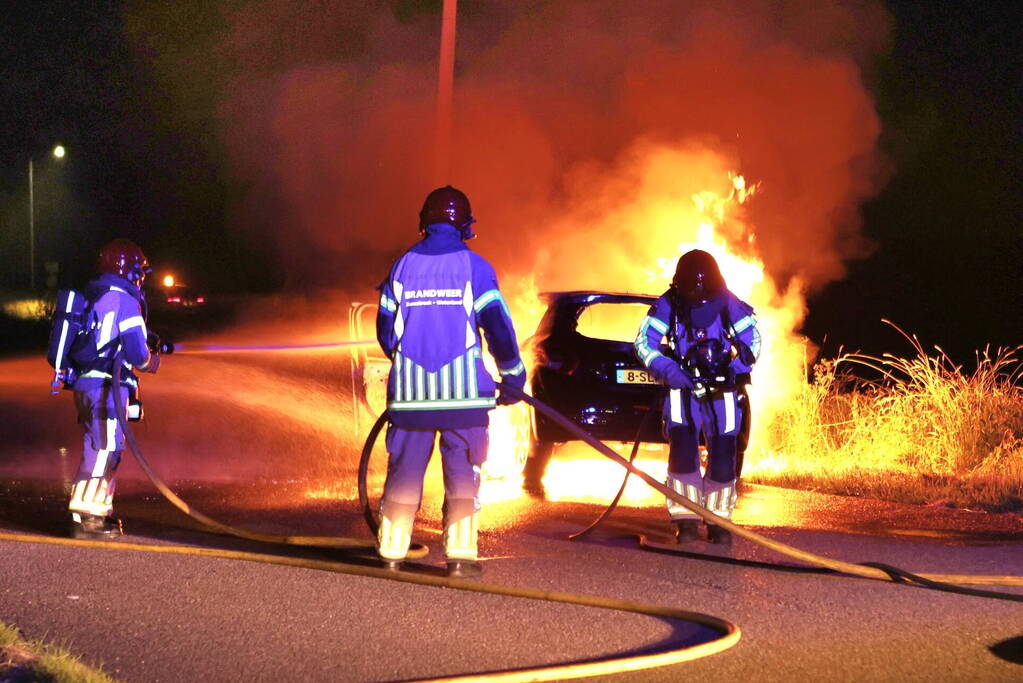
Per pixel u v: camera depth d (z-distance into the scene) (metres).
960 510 10.78
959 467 13.65
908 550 8.65
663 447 11.98
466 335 7.15
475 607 6.59
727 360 8.80
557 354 11.72
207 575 7.26
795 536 9.20
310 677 5.34
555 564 7.87
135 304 8.38
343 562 7.75
